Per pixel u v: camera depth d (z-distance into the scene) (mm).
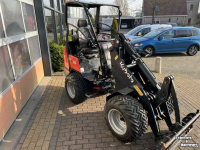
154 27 12445
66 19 4234
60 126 3281
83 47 4434
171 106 3104
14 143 2773
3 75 3078
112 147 2748
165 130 3139
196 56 9766
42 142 2848
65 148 2723
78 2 3490
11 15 3576
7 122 3064
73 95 4102
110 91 3625
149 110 2559
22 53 4078
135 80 2682
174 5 34125
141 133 2486
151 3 27016
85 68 3883
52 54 6355
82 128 3223
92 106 4031
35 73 4988
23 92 3943
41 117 3568
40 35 5535
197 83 5508
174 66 7715
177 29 9484
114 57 3002
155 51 9516
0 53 3021
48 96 4555
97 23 4441
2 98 2932
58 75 6223
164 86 2422
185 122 2527
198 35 9695
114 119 2934
